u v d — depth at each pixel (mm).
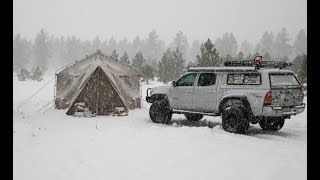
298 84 9695
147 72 37250
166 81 40031
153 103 11680
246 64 10438
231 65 10820
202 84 10648
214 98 10203
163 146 7309
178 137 8258
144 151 6867
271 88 8898
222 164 6074
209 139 8133
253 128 10859
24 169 5695
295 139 8930
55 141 7699
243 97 9367
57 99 15078
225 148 7250
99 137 8188
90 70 13422
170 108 11391
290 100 9289
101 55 15109
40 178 5309
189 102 10867
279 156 6703
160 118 11492
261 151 7074
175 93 11242
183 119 12688
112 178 5324
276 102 8969
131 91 15391
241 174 5566
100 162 6102
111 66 14820
